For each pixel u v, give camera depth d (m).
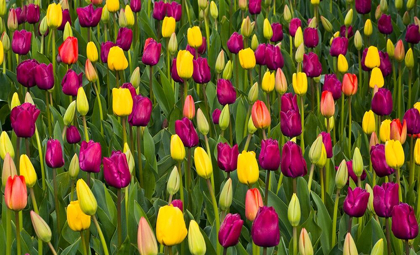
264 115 3.34
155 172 3.74
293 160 2.88
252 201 2.61
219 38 5.51
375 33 6.44
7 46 4.88
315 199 3.18
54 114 4.23
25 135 3.21
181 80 4.28
